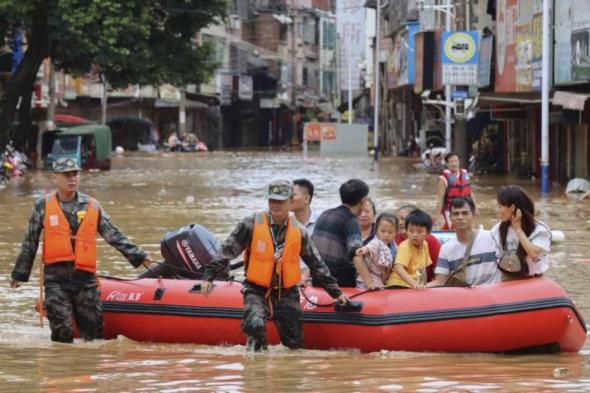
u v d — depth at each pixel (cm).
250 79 10531
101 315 1266
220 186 4200
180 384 995
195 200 3450
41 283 1254
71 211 1259
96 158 5444
